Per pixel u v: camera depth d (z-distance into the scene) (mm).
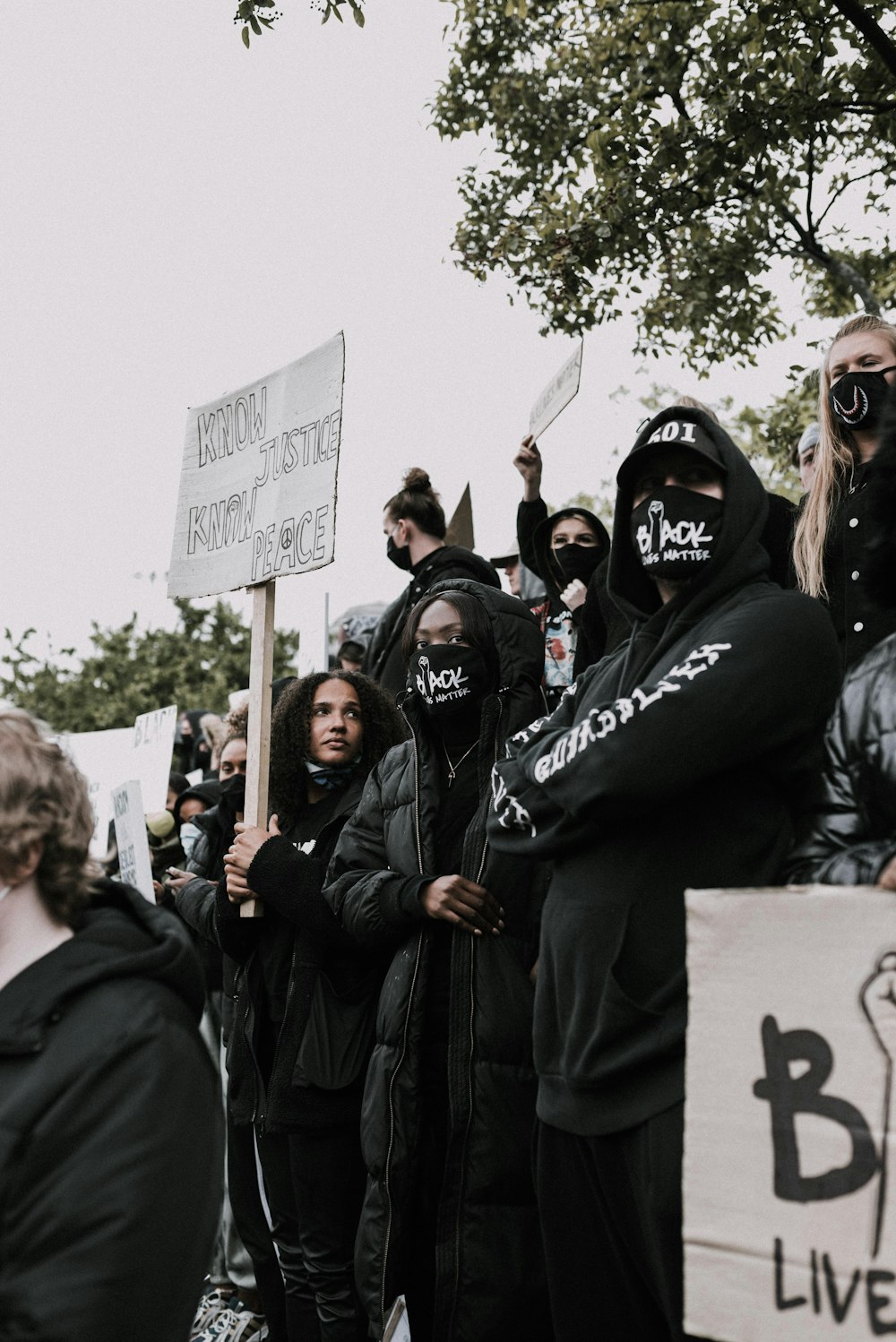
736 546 2953
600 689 3145
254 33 5414
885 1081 2090
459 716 4168
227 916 4645
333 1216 4297
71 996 2186
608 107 9055
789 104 7902
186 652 26500
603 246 8328
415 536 6547
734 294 9117
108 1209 2053
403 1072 3904
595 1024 2771
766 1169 2158
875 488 2570
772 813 2824
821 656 2828
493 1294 3635
